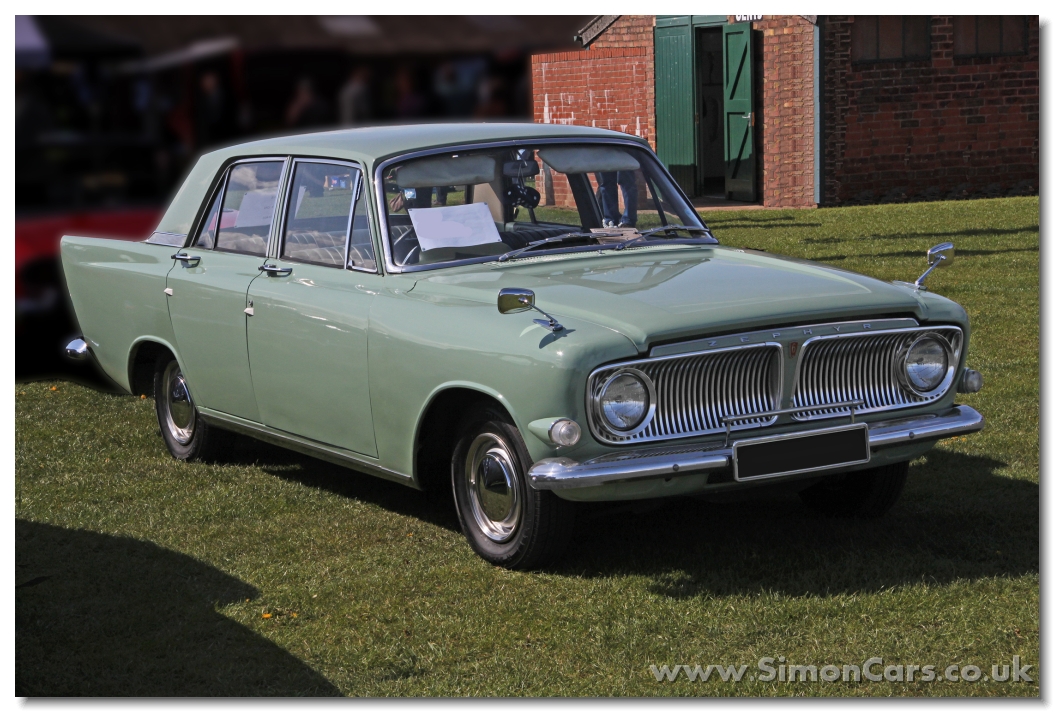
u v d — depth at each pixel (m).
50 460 6.97
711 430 4.72
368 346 5.32
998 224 14.96
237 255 6.30
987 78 18.92
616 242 5.80
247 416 6.25
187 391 6.80
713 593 4.73
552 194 5.82
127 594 4.95
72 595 4.96
